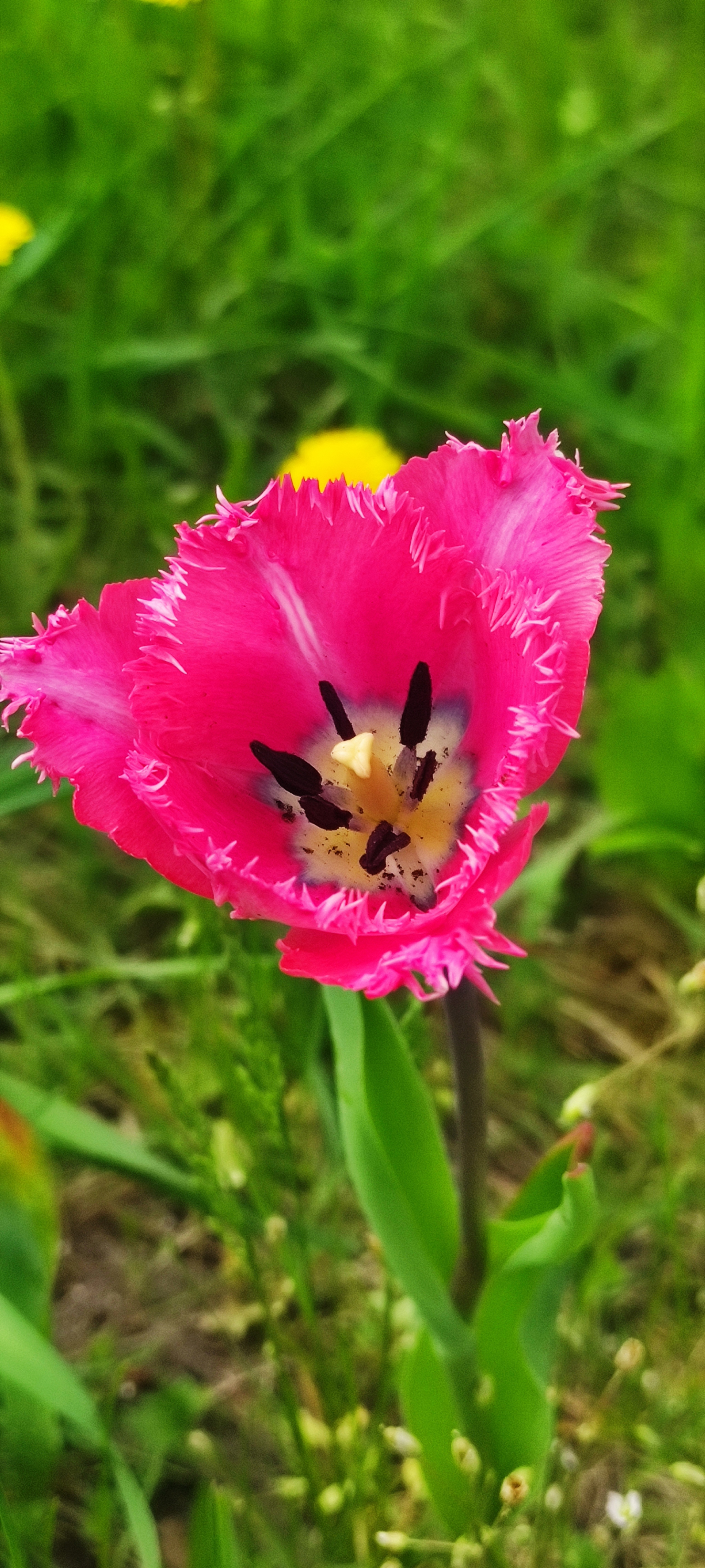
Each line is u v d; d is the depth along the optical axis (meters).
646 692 0.42
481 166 0.67
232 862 0.20
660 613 0.51
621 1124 0.40
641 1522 0.32
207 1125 0.29
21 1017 0.37
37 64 0.60
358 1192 0.26
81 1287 0.36
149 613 0.22
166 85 0.60
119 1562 0.31
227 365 0.57
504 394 0.60
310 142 0.61
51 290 0.59
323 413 0.56
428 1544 0.27
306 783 0.23
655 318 0.58
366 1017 0.24
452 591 0.23
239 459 0.42
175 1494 0.32
